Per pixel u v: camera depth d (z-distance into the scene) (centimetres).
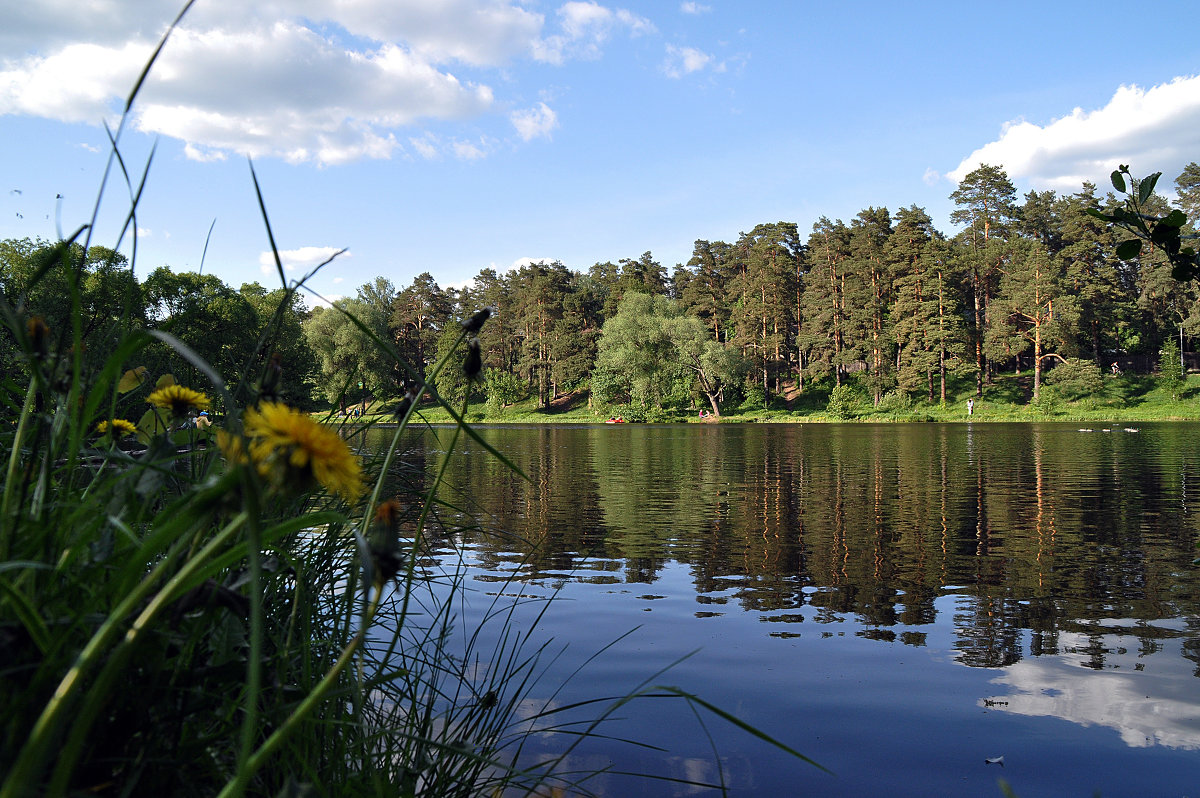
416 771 161
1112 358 5538
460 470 1587
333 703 134
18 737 75
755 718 320
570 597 527
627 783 249
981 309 5756
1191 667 389
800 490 1223
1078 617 488
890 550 722
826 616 489
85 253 91
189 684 98
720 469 1633
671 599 529
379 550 79
